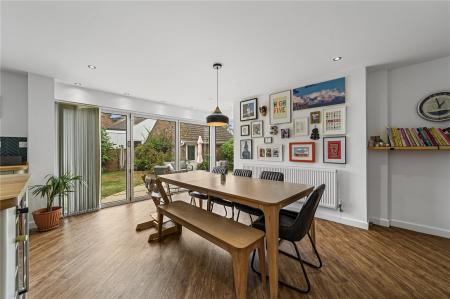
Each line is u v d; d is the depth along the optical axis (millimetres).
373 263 2014
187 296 1595
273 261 1551
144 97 4348
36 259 2111
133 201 4398
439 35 2027
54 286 1701
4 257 762
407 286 1686
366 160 2840
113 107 4043
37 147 3010
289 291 1650
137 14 1688
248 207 2525
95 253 2229
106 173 4078
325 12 1674
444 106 2523
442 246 2334
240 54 2420
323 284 1721
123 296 1595
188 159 5625
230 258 2135
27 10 1620
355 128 2924
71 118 3506
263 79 3246
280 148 3752
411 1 1545
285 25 1854
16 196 793
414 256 2133
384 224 2938
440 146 2396
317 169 3211
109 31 1937
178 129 5328
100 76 3105
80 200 3590
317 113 3291
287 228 1676
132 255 2188
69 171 3465
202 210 2379
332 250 2266
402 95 2828
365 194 2854
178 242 2490
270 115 3883
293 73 3018
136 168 4496
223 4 1578
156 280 1784
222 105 5176
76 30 1915
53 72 2930
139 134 4562
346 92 2994
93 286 1706
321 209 3283
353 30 1938
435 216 2631
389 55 2477
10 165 2666
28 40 2084
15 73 2943
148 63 2654
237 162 4484
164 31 1940
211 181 2568
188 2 1556
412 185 2785
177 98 4434
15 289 1000
